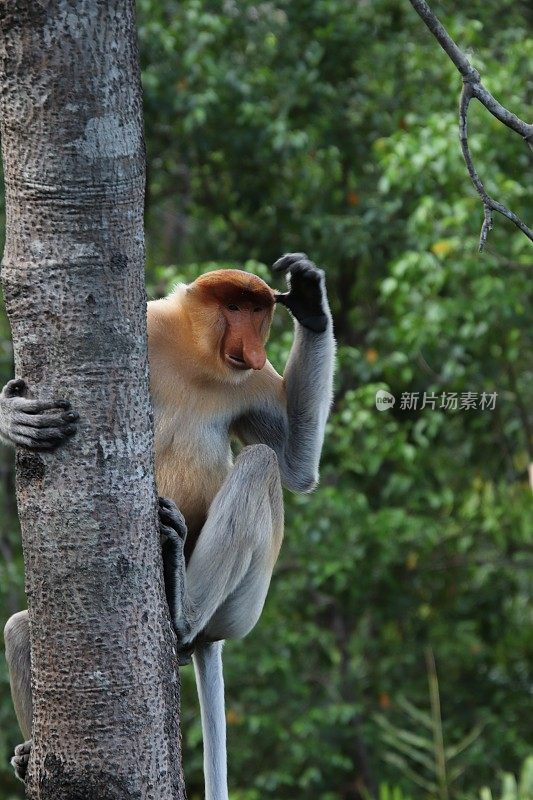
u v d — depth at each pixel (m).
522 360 15.36
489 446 15.70
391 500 15.81
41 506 3.92
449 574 16.56
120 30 3.79
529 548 16.52
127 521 3.94
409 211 15.29
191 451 5.88
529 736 16.98
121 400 3.92
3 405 3.96
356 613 16.42
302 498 14.60
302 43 15.71
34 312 3.88
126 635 3.94
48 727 3.96
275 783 15.24
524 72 13.95
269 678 15.84
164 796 4.02
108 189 3.84
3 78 3.80
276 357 12.72
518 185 13.03
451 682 17.56
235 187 16.30
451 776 13.95
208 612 5.51
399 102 15.64
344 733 16.39
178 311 5.92
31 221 3.85
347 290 16.66
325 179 16.16
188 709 15.80
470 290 13.36
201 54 14.53
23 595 15.99
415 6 4.45
